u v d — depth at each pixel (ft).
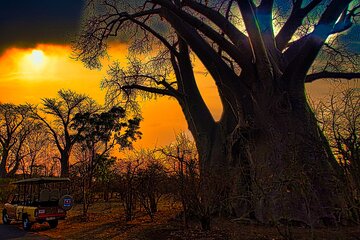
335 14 44.27
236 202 43.78
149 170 52.19
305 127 43.70
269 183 33.22
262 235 33.12
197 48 52.54
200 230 37.42
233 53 49.96
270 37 53.62
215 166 45.32
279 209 33.17
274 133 42.68
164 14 57.16
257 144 45.01
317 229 33.99
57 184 83.82
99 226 46.42
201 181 38.27
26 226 47.44
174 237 34.83
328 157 22.34
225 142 53.16
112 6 65.82
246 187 43.32
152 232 38.27
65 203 48.75
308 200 25.77
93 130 153.89
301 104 45.62
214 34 51.11
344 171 20.04
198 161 47.26
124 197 53.36
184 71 61.62
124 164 69.92
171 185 48.08
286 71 46.47
